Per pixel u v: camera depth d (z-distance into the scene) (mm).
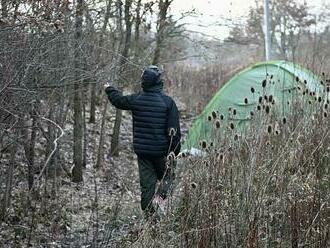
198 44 11680
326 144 6066
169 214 4828
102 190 7453
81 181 7926
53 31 5172
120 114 9875
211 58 12984
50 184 7098
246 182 4684
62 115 6898
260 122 5871
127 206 6234
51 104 6211
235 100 9516
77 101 8016
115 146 9812
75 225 5852
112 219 5258
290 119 6742
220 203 4711
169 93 17062
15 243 5355
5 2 4672
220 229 4531
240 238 4457
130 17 9492
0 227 5688
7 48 4781
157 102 6160
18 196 6422
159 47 10586
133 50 9812
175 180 5320
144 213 5254
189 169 5219
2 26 4664
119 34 9125
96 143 10305
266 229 4535
